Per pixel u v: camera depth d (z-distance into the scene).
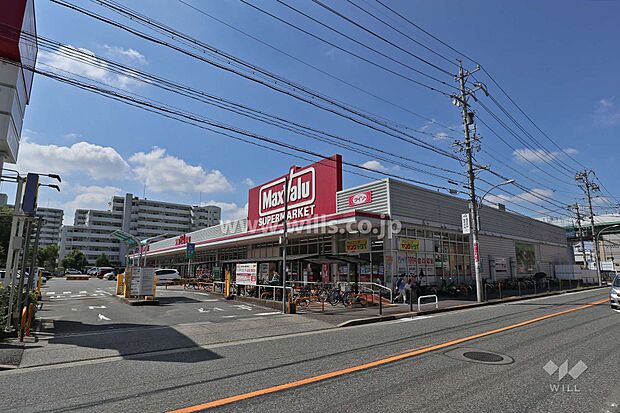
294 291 19.30
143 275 17.84
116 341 9.20
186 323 12.07
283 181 29.11
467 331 10.25
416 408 4.57
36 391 5.38
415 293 21.53
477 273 20.20
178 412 4.48
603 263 54.69
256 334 10.30
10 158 11.58
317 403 4.75
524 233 37.16
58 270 77.88
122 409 4.62
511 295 24.17
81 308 16.03
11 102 10.41
